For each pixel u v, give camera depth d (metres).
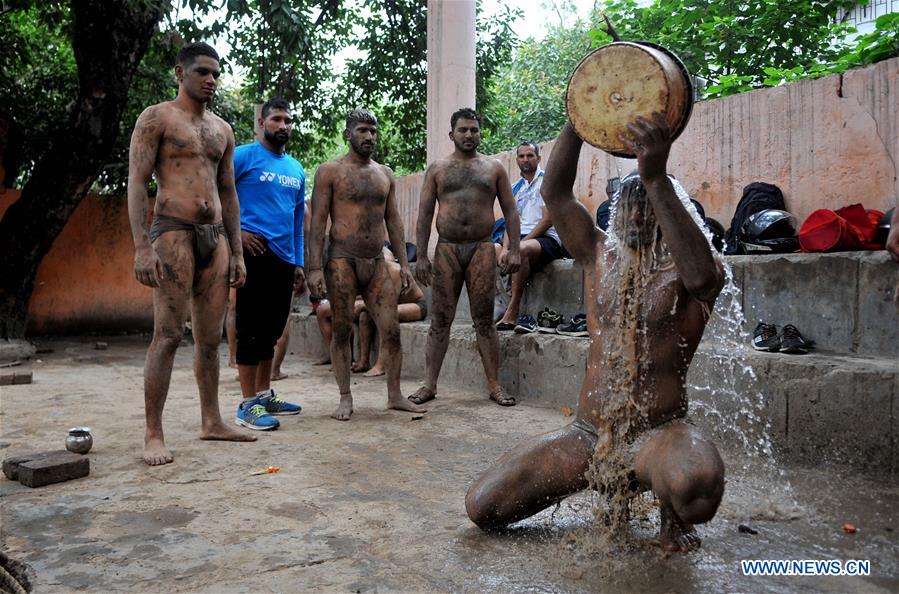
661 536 2.75
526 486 2.80
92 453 4.34
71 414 5.60
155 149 4.16
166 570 2.55
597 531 2.87
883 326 4.41
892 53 7.02
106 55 9.59
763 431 4.36
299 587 2.40
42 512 3.21
